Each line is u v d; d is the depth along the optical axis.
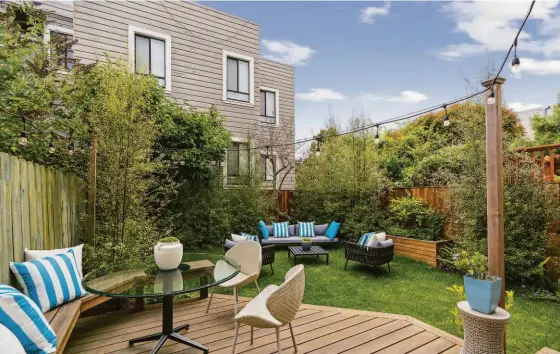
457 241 5.08
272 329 2.83
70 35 6.98
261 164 8.00
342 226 7.23
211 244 6.87
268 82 10.39
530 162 4.43
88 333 2.75
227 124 8.12
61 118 3.50
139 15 6.83
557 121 8.15
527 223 4.37
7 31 3.44
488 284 2.22
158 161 4.47
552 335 3.03
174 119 6.12
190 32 7.55
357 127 7.04
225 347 2.51
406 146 10.78
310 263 5.75
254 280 3.19
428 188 6.23
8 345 1.39
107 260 3.33
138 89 3.75
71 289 2.41
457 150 5.75
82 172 3.85
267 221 7.62
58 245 3.13
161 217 6.23
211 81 7.86
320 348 2.47
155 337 2.54
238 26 8.37
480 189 4.65
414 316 3.42
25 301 1.54
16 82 2.98
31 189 2.58
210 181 6.87
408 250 5.99
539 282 4.36
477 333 2.23
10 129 3.03
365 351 2.43
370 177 6.81
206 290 3.67
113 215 3.66
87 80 4.13
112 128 3.57
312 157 8.55
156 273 2.64
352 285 4.47
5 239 2.16
